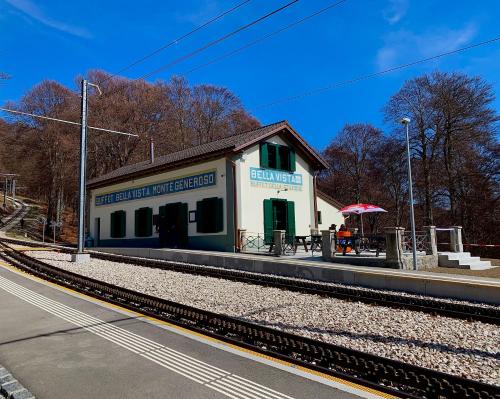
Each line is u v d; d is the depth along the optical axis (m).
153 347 6.03
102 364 5.34
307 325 7.64
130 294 9.87
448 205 35.53
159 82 52.00
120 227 27.72
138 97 48.91
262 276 13.06
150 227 24.88
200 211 21.31
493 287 9.53
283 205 22.00
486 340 6.65
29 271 14.43
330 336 6.93
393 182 42.44
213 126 54.38
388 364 5.18
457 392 4.50
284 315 8.36
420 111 33.66
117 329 7.04
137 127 47.50
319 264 13.95
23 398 4.28
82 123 19.31
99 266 16.80
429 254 15.02
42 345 6.17
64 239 46.34
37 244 28.09
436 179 35.06
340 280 12.82
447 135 32.81
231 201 19.77
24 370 5.15
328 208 27.62
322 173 54.56
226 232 19.88
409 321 7.81
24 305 8.99
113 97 47.50
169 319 7.57
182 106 53.16
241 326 7.05
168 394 4.40
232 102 55.84
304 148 23.03
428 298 10.03
